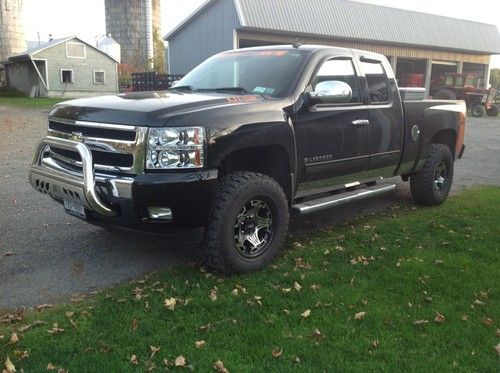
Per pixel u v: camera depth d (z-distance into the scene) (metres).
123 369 3.19
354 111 5.66
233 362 3.30
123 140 4.23
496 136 18.27
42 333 3.60
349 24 32.69
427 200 7.22
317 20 30.91
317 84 5.20
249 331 3.66
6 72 46.91
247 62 5.72
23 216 6.45
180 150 4.15
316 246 5.49
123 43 56.34
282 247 5.44
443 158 7.22
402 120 6.40
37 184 4.89
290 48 5.70
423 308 4.08
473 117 29.27
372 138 5.93
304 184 5.28
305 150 5.12
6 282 4.52
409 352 3.46
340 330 3.72
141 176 4.14
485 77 43.53
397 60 39.16
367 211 7.05
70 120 4.60
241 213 4.62
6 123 18.52
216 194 4.46
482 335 3.68
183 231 4.38
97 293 4.28
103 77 42.25
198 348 3.45
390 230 6.09
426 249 5.44
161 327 3.71
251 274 4.69
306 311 3.95
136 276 4.68
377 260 5.09
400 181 8.98
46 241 5.56
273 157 4.96
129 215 4.25
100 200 4.34
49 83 39.91
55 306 4.04
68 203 4.80
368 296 4.28
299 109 5.06
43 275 4.68
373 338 3.62
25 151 11.98
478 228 6.22
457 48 39.03
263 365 3.28
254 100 4.81
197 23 30.92
